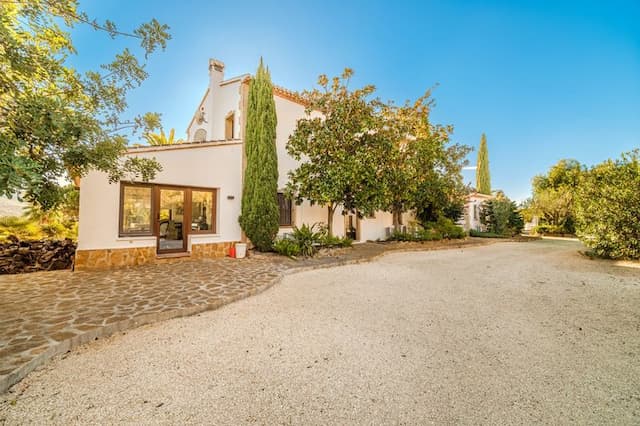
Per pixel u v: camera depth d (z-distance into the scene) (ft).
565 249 45.37
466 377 8.96
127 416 6.82
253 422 6.73
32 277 20.56
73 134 10.64
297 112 40.34
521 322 13.96
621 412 7.34
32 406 7.11
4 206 27.30
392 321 13.82
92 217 23.18
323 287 19.99
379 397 7.86
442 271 26.66
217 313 14.44
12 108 9.78
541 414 7.24
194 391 7.93
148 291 17.07
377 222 50.93
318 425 6.69
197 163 29.27
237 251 30.04
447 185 50.19
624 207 31.96
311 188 33.32
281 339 11.53
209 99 44.96
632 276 25.21
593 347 11.27
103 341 11.03
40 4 11.55
